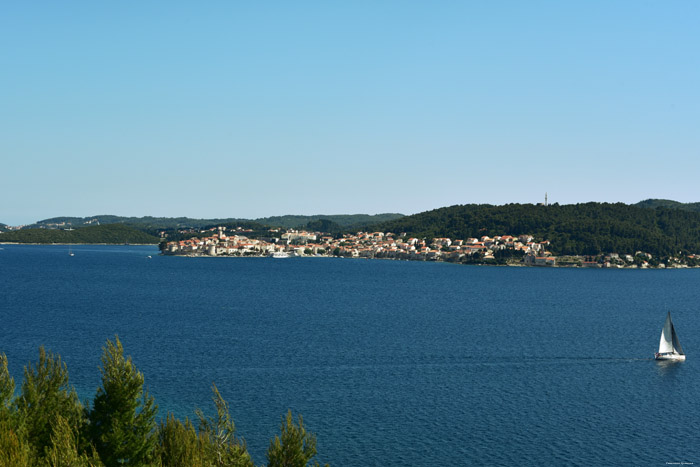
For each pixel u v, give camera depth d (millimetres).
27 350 129375
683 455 75250
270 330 161125
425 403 94125
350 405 92562
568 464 72500
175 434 49094
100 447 49031
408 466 71312
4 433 42719
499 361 124688
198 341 142375
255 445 76062
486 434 81312
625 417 88500
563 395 99562
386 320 184625
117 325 166750
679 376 113188
